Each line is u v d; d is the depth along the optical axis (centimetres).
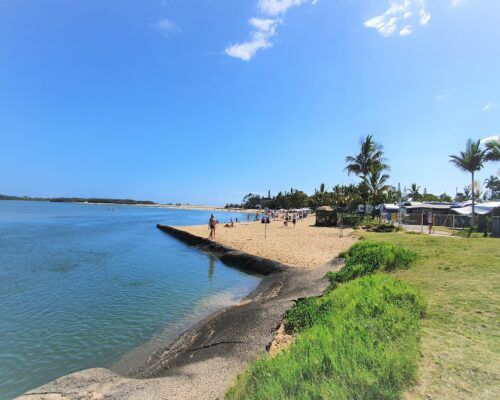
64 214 9500
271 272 1697
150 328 984
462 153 3256
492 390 315
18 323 1008
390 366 357
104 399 505
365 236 2589
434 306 578
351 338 450
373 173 3966
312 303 795
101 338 907
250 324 821
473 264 883
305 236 2978
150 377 630
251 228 4159
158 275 1728
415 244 1470
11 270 1795
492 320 492
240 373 518
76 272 1770
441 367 363
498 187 5328
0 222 5719
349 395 319
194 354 733
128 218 8606
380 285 729
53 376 712
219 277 1706
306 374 375
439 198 7975
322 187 8806
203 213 14475
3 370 732
